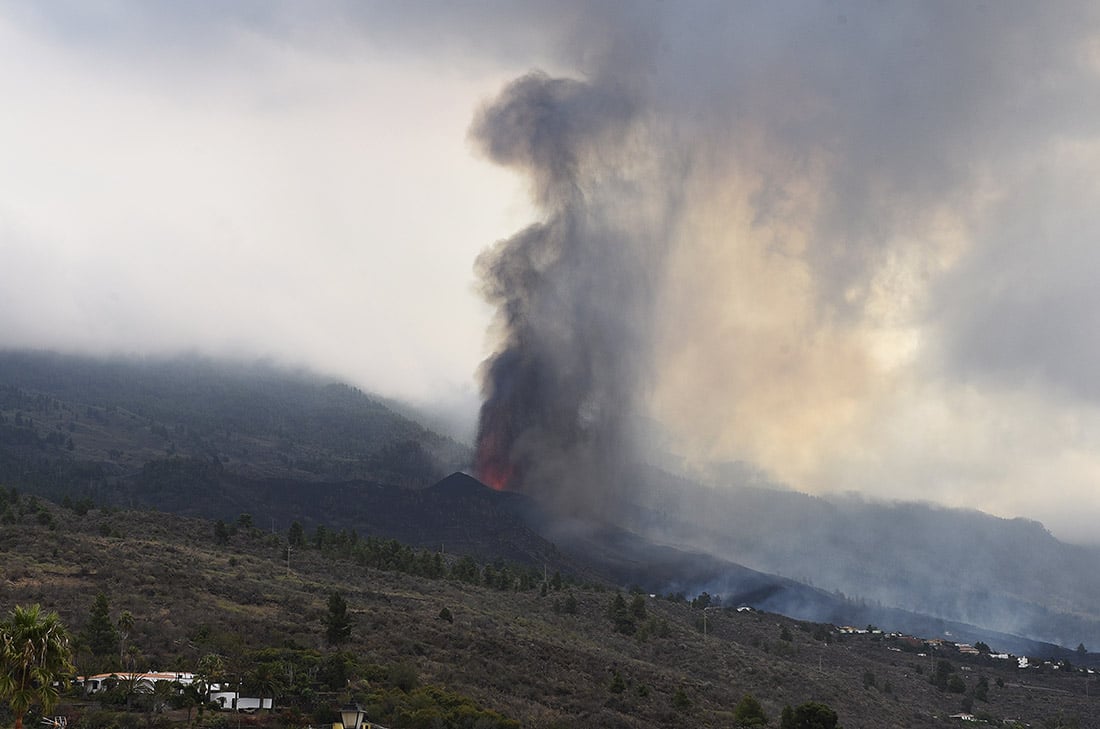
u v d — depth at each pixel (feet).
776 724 584.81
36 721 387.75
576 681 596.70
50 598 558.97
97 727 396.16
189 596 614.34
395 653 572.92
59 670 292.20
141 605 572.51
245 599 638.53
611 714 530.27
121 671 463.01
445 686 520.83
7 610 523.70
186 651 510.58
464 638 634.02
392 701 467.93
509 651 627.05
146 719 417.08
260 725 430.20
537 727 477.77
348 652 547.90
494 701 508.53
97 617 494.18
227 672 472.44
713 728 546.67
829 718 551.59
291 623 594.65
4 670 281.95
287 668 483.51
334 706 456.45
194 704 440.45
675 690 627.87
